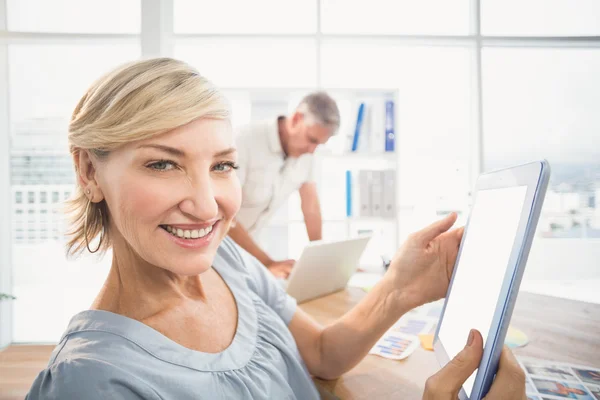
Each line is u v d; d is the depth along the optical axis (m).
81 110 0.47
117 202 0.45
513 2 3.10
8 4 2.83
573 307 1.22
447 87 3.59
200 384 0.50
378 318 0.75
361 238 1.44
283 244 2.79
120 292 0.52
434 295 0.74
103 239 0.52
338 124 2.18
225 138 0.48
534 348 0.89
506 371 0.43
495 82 3.30
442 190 3.56
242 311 0.66
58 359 0.45
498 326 0.41
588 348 0.89
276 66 3.38
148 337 0.49
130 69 0.46
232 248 0.81
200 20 3.06
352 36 3.00
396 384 0.75
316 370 0.79
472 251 0.59
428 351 0.90
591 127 3.43
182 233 0.47
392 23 3.15
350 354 0.75
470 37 3.05
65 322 3.14
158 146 0.44
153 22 2.79
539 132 3.37
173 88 0.44
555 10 3.10
